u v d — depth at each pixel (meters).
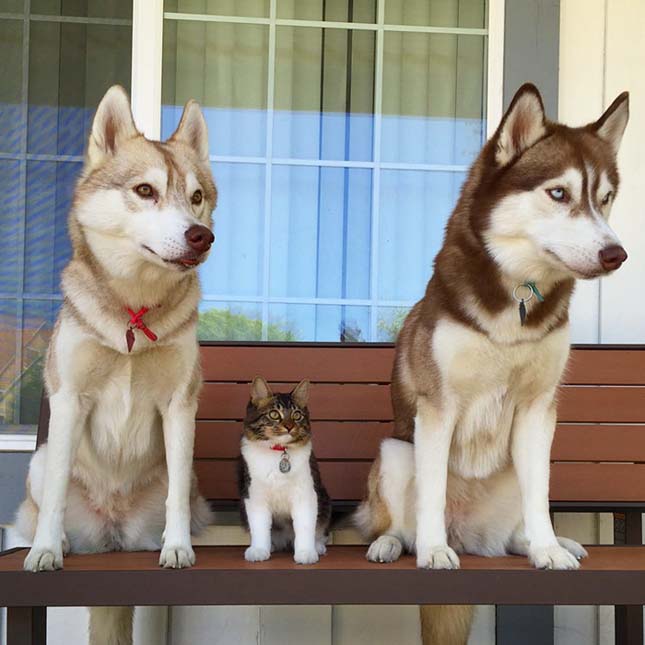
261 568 1.40
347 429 1.94
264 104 2.25
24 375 2.18
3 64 2.21
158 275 1.50
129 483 1.65
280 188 2.24
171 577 1.38
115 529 1.69
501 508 1.64
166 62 2.22
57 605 1.38
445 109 2.27
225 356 1.96
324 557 1.56
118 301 1.52
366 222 2.25
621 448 1.95
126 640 1.71
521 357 1.50
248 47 2.25
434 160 2.27
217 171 2.24
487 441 1.58
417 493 1.52
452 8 2.26
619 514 2.03
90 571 1.38
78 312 1.51
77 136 2.22
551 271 1.49
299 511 1.52
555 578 1.41
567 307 1.55
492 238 1.49
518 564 1.48
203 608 2.00
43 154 2.21
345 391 1.95
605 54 2.22
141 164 1.50
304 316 2.24
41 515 1.45
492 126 2.22
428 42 2.27
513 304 1.49
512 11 2.19
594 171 1.46
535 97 1.50
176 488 1.52
